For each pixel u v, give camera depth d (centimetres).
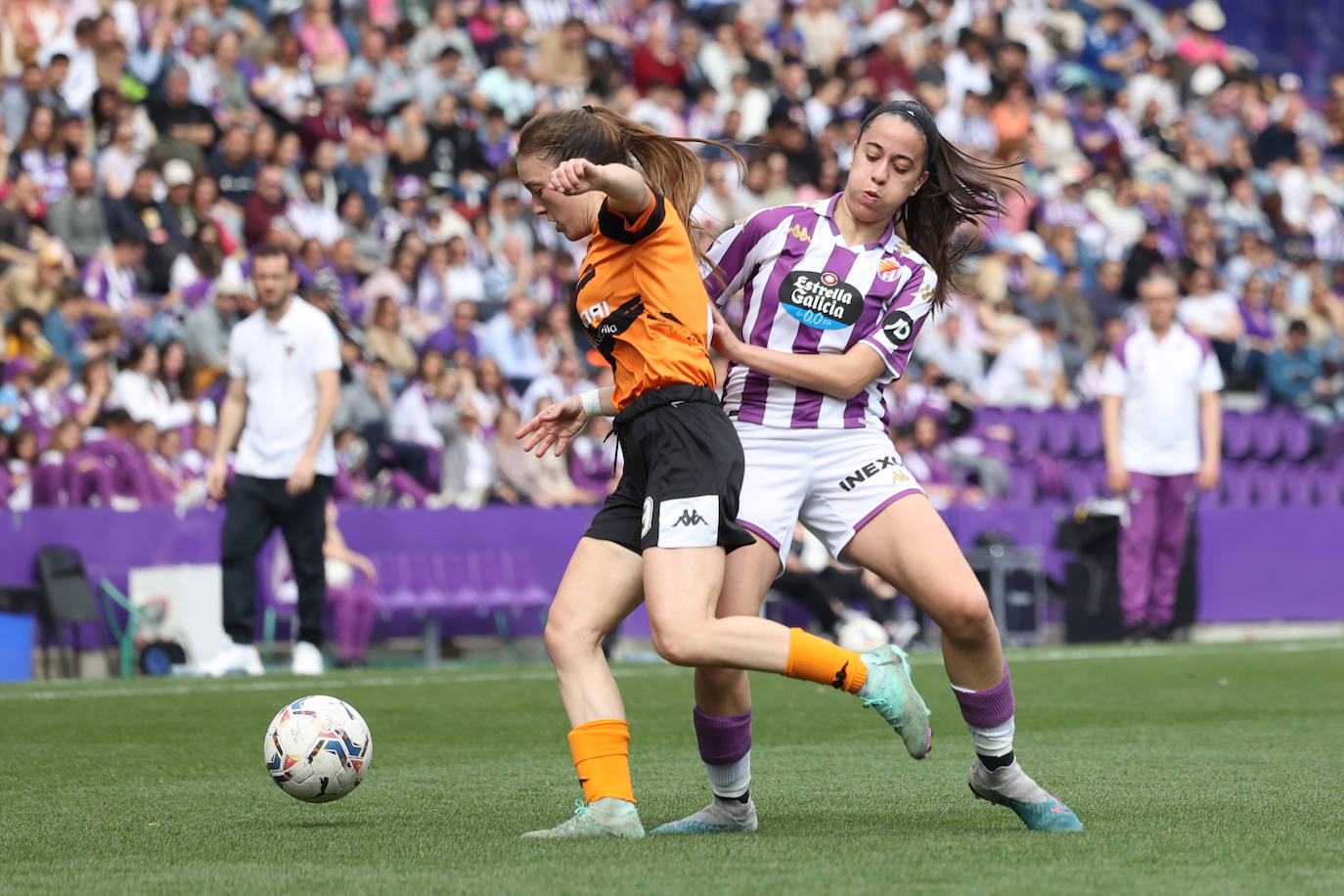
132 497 3906
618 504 1382
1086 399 5928
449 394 4541
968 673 1384
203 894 1102
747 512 1393
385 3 6338
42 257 4416
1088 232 6862
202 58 5378
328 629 3962
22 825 1477
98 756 2050
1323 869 1180
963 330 5834
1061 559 4647
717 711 1390
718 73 6812
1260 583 4928
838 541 1412
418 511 4112
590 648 1366
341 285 4931
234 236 4931
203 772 1900
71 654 3709
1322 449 5853
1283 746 2116
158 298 4638
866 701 1317
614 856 1245
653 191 1329
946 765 1928
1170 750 2078
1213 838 1334
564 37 6384
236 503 3319
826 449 1410
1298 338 6247
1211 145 7825
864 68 7112
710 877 1138
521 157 1383
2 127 4838
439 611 4122
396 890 1102
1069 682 3102
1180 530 4259
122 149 4872
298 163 5356
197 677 3272
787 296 1439
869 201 1424
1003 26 7931
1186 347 4169
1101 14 8719
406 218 5381
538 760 2019
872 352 1412
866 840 1328
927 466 4756
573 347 5166
